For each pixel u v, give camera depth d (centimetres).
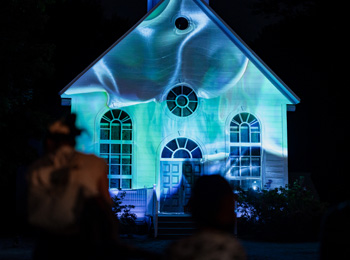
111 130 2098
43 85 2766
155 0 2281
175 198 2119
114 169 2092
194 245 271
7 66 1583
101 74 2084
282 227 1828
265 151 2142
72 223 333
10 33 1559
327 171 3078
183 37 2142
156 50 2127
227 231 281
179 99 2144
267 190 2109
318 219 1847
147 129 2114
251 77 2162
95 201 336
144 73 2119
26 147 1719
